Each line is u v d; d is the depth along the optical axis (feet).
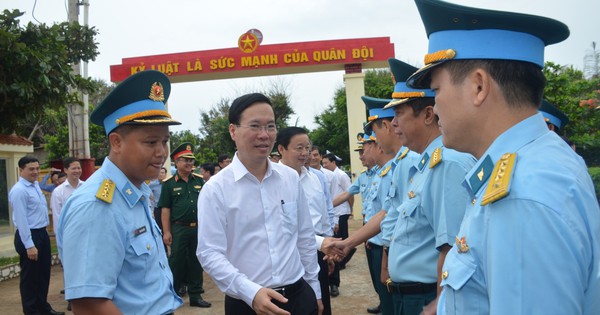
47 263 18.04
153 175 6.91
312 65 38.93
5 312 18.93
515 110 3.78
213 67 38.70
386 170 13.30
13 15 22.33
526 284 3.08
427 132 7.42
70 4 35.01
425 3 4.00
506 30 3.80
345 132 71.36
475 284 3.59
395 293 7.79
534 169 3.36
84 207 6.07
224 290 7.80
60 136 56.59
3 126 24.13
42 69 22.15
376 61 38.86
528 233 3.14
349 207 24.18
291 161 14.28
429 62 4.19
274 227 8.43
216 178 8.43
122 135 6.74
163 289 6.82
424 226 7.23
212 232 8.08
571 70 24.20
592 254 3.22
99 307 5.88
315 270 9.43
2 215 27.73
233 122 8.61
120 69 38.99
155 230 7.15
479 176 3.82
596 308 3.18
